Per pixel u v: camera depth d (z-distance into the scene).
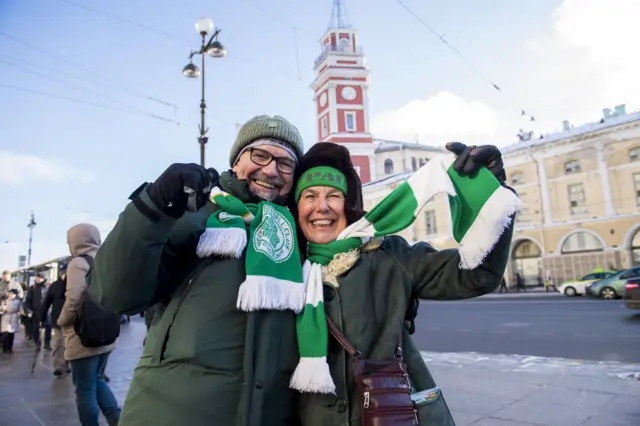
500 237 1.57
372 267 1.71
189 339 1.38
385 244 1.84
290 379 1.52
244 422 1.34
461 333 10.56
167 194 1.24
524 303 18.91
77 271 3.24
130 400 1.43
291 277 1.58
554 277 27.34
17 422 4.12
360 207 1.94
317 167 1.89
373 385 1.44
